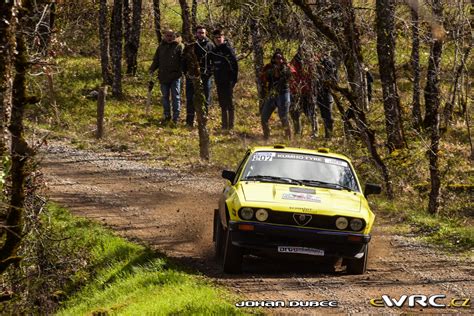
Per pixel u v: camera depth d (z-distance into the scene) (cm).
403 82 8638
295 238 2855
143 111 8069
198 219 4244
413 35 6328
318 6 5434
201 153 6050
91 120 7594
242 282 2831
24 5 2461
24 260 3391
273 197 2927
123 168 5734
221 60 7056
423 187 5228
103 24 8969
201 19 8094
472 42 5431
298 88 5947
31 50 2858
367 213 2931
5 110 2319
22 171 2388
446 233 3938
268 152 3294
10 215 2403
